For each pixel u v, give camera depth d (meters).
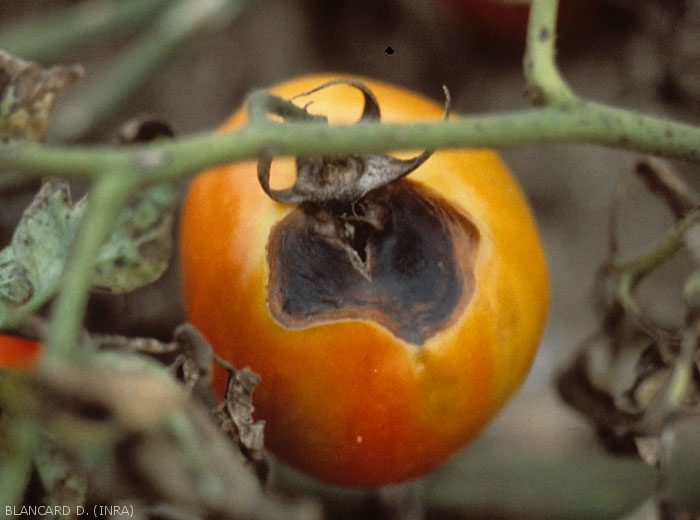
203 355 0.30
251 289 0.31
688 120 0.47
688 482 0.43
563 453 0.45
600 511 0.43
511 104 0.54
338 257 0.32
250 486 0.26
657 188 0.36
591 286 0.50
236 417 0.31
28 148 0.26
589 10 0.50
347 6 0.54
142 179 0.26
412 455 0.32
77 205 0.31
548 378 0.48
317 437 0.32
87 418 0.25
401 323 0.31
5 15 0.54
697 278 0.31
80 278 0.25
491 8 0.50
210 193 0.32
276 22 0.54
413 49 0.54
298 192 0.31
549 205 0.52
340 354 0.31
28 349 0.30
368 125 0.28
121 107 0.48
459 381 0.31
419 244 0.32
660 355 0.34
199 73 0.53
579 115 0.30
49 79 0.31
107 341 0.29
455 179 0.32
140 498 0.26
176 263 0.42
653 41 0.47
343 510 0.42
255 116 0.28
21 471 0.28
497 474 0.43
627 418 0.35
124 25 0.49
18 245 0.31
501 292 0.32
